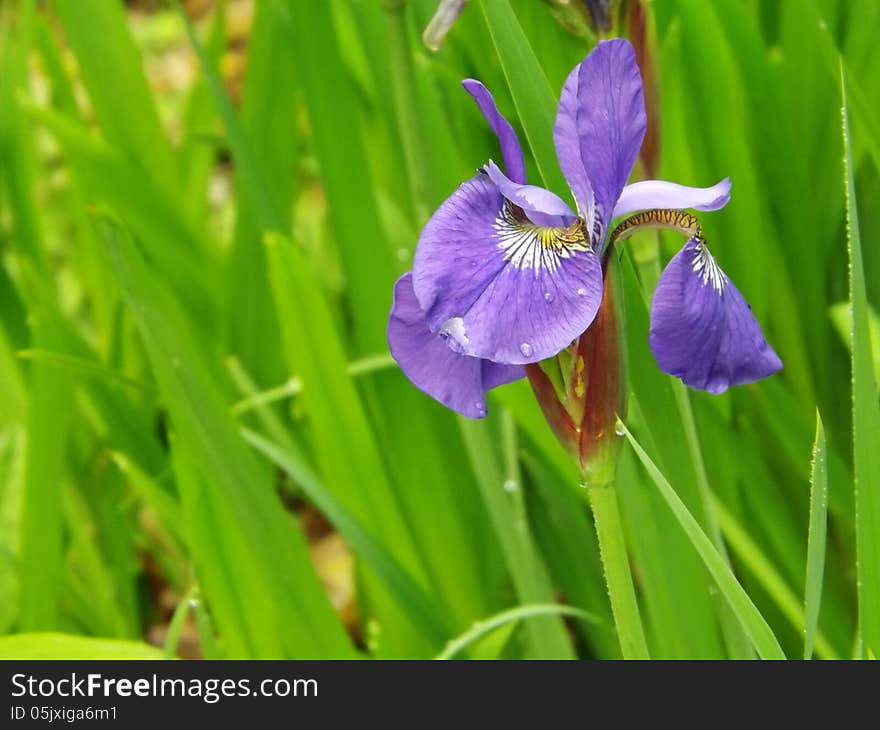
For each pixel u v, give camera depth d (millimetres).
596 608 742
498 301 548
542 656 704
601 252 570
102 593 865
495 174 557
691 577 666
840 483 713
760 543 760
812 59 758
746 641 655
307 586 698
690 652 674
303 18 741
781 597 694
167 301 786
